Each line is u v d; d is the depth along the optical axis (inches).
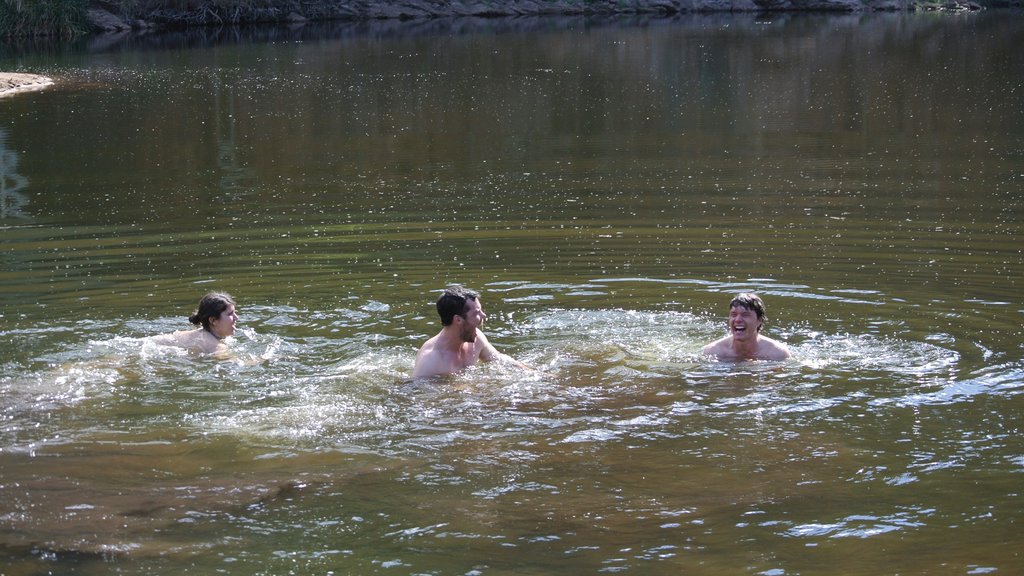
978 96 1235.9
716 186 771.4
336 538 273.0
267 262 565.3
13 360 403.9
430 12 2458.2
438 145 980.6
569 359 407.5
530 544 269.1
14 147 978.7
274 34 2079.2
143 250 594.6
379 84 1386.6
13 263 565.6
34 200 749.9
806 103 1218.6
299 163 897.5
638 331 443.5
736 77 1446.9
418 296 496.7
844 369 391.9
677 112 1167.6
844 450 322.3
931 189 745.0
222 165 888.9
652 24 2274.9
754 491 296.7
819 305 474.3
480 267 551.5
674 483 302.4
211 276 535.8
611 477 306.5
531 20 2394.2
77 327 447.8
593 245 596.1
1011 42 1818.4
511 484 302.5
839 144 953.5
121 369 393.1
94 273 543.5
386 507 289.3
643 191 757.9
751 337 402.3
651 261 558.9
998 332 430.9
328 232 639.8
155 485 302.0
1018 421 342.0
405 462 316.5
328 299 492.1
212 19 2274.9
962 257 554.3
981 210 669.9
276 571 257.6
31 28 1989.4
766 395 367.6
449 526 278.5
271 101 1255.5
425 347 395.9
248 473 309.7
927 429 336.8
